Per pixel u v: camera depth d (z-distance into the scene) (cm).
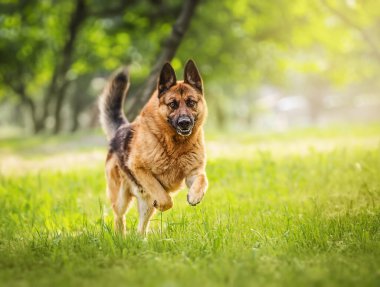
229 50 2923
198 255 518
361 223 612
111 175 710
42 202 898
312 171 1066
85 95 4569
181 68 2831
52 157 1786
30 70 3578
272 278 434
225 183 994
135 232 632
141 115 668
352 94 6481
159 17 2605
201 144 648
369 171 993
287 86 4400
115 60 3136
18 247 588
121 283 426
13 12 2467
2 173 1342
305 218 657
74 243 579
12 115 7362
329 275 437
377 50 2627
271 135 2250
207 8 2664
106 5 2705
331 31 2688
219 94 4644
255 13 2597
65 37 2934
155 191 628
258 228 629
